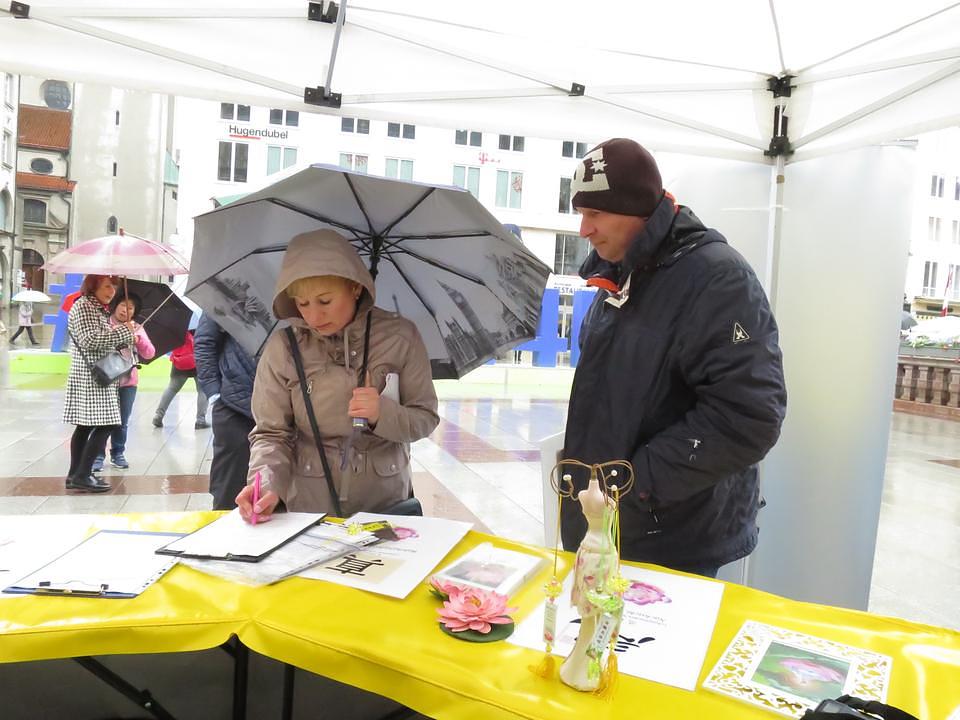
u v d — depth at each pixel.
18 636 1.11
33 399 9.22
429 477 5.89
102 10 2.39
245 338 2.22
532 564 1.44
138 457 6.06
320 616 1.18
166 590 1.27
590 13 2.53
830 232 2.76
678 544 1.71
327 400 1.86
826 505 2.85
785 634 1.20
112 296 4.75
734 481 1.75
